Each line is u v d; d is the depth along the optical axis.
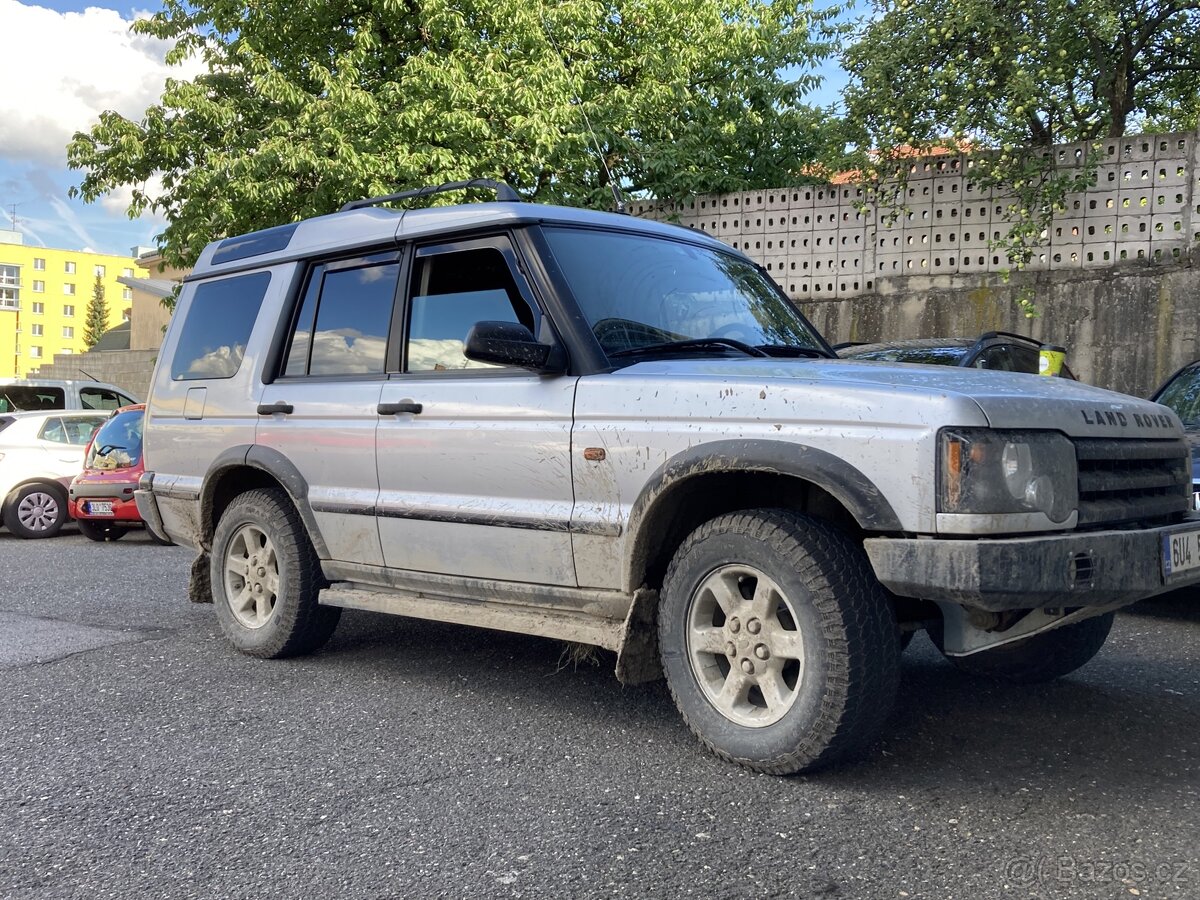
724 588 3.53
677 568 3.63
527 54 15.38
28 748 3.97
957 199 12.53
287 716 4.31
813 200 13.42
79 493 11.33
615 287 4.23
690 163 15.82
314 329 5.14
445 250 4.56
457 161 13.88
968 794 3.29
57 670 5.20
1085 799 3.24
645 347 4.09
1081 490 3.29
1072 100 13.61
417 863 2.87
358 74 14.52
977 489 3.04
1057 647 4.36
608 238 4.45
